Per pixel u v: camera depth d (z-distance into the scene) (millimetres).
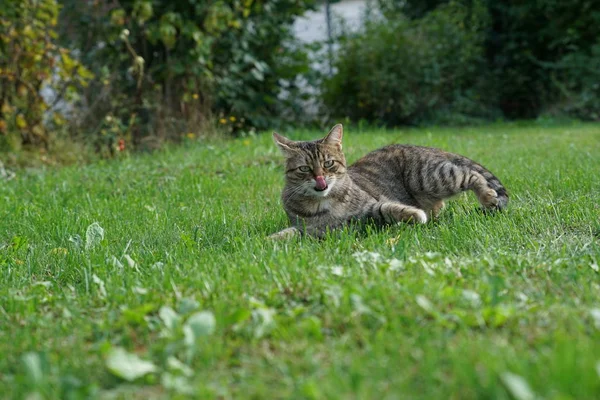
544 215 4934
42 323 3186
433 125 13828
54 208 6180
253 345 2721
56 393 2383
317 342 2730
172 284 3533
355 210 5332
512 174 6719
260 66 11383
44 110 9641
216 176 7680
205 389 2324
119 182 7691
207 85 11148
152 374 2535
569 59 14336
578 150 8609
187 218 5652
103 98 10594
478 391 2203
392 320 2848
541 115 14570
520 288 3299
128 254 4535
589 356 2293
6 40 9055
